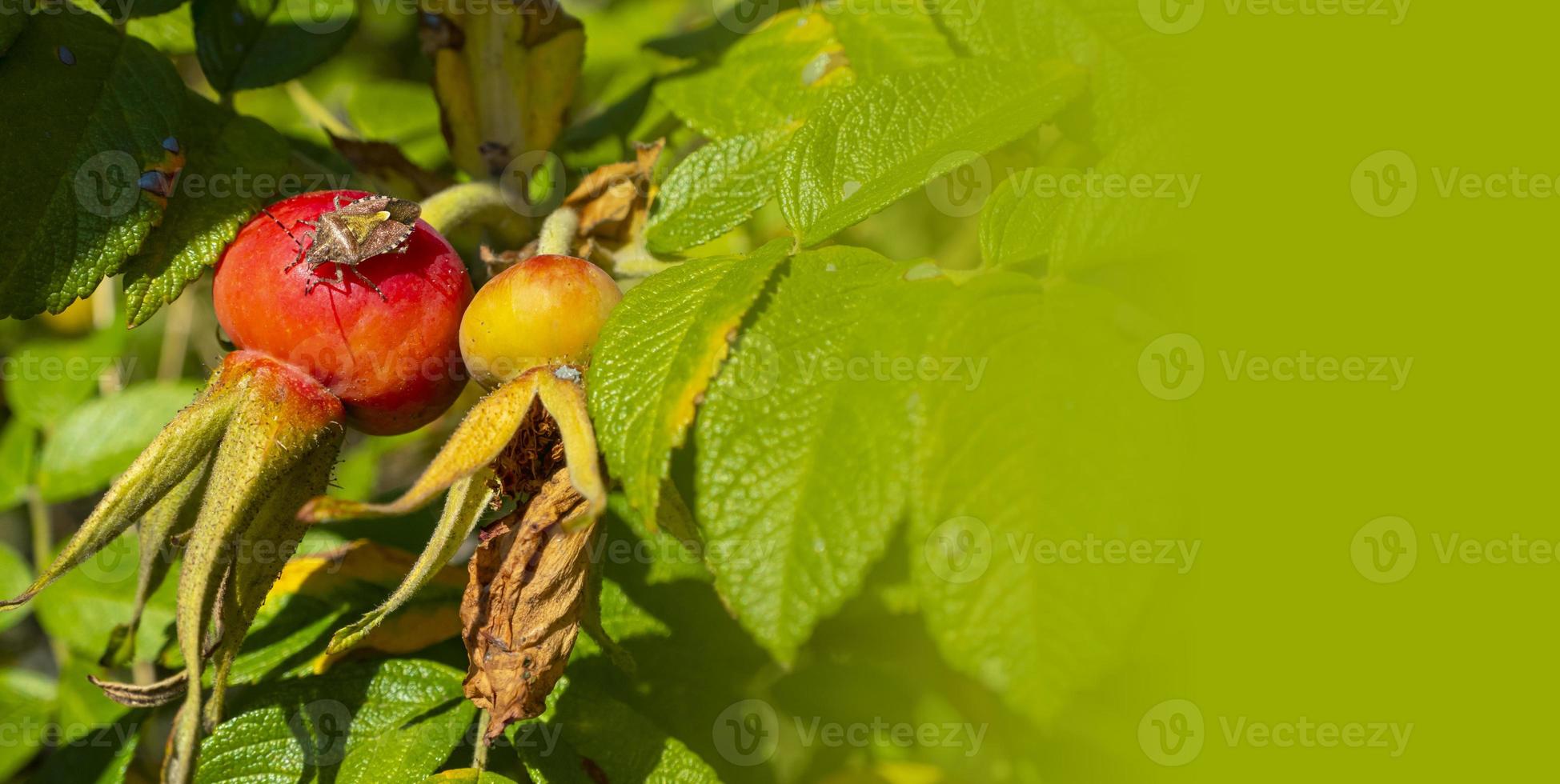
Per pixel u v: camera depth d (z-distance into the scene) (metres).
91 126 0.37
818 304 0.34
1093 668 0.32
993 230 0.35
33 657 0.46
